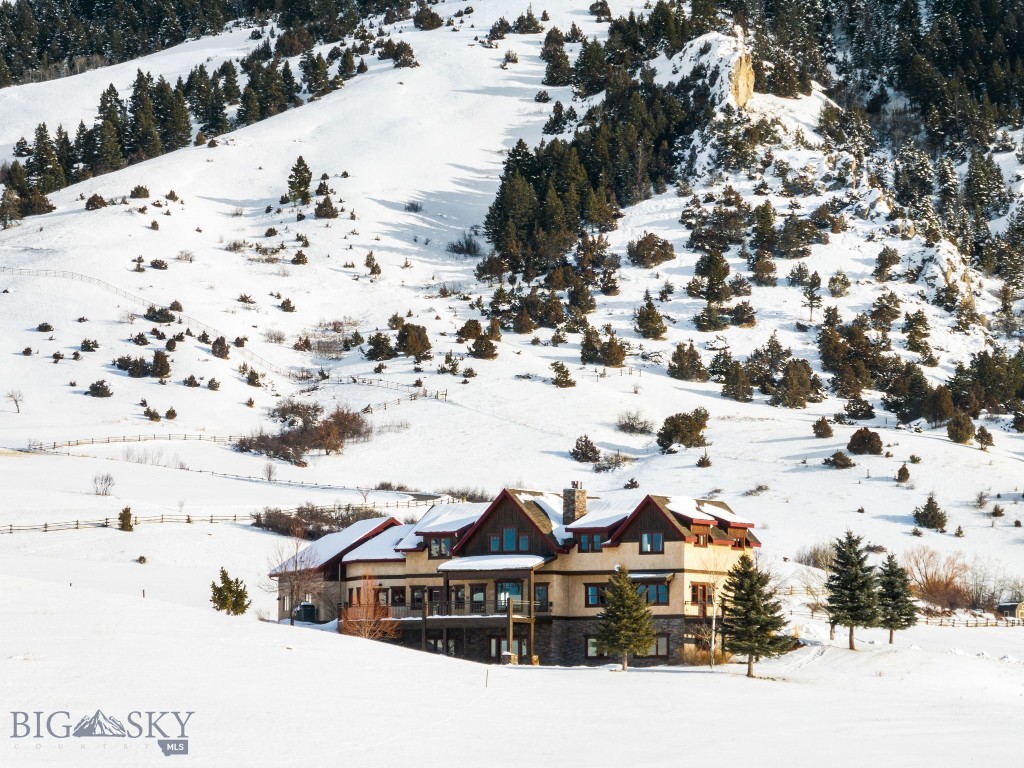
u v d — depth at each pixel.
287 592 78.81
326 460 139.88
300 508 109.75
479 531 73.88
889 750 42.72
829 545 102.50
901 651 69.00
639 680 57.31
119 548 94.06
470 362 174.50
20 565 86.75
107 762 35.22
